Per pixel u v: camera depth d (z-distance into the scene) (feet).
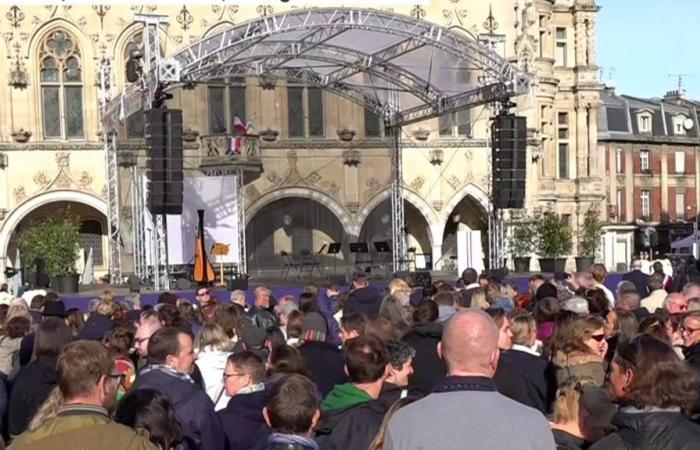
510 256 140.67
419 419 16.17
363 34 103.45
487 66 98.07
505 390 26.71
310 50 114.32
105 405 19.43
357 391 23.07
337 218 158.20
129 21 145.28
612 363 19.24
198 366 30.68
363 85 126.52
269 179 152.05
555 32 173.06
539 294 46.93
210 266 104.83
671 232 248.32
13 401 27.12
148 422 19.24
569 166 173.88
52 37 143.02
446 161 160.04
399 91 122.83
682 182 255.70
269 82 151.94
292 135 154.20
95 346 17.88
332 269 152.76
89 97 143.95
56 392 19.11
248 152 145.69
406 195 158.30
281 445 18.98
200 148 147.33
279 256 155.02
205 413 23.59
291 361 26.63
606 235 236.43
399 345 25.31
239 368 25.12
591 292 42.37
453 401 16.26
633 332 32.14
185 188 129.70
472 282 63.93
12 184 141.08
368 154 157.07
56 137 143.64
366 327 31.40
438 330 30.58
